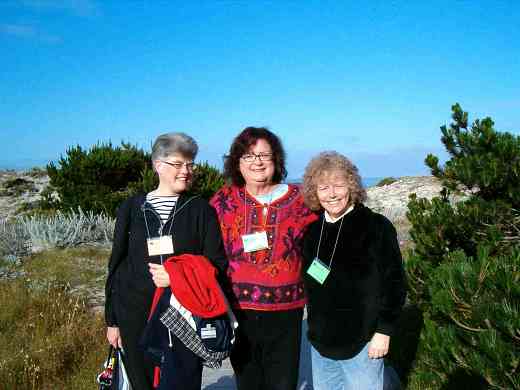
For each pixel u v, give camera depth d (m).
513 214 4.61
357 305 2.85
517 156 4.49
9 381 4.37
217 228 3.11
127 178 15.42
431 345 3.64
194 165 3.16
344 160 2.96
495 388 3.03
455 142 5.11
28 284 7.74
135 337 2.90
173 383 2.72
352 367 2.88
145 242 2.97
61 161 14.84
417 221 4.94
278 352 3.14
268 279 3.14
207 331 2.73
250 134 3.26
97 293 7.97
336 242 2.94
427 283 4.39
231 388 4.55
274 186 3.39
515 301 3.02
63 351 5.11
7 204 19.34
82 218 13.06
